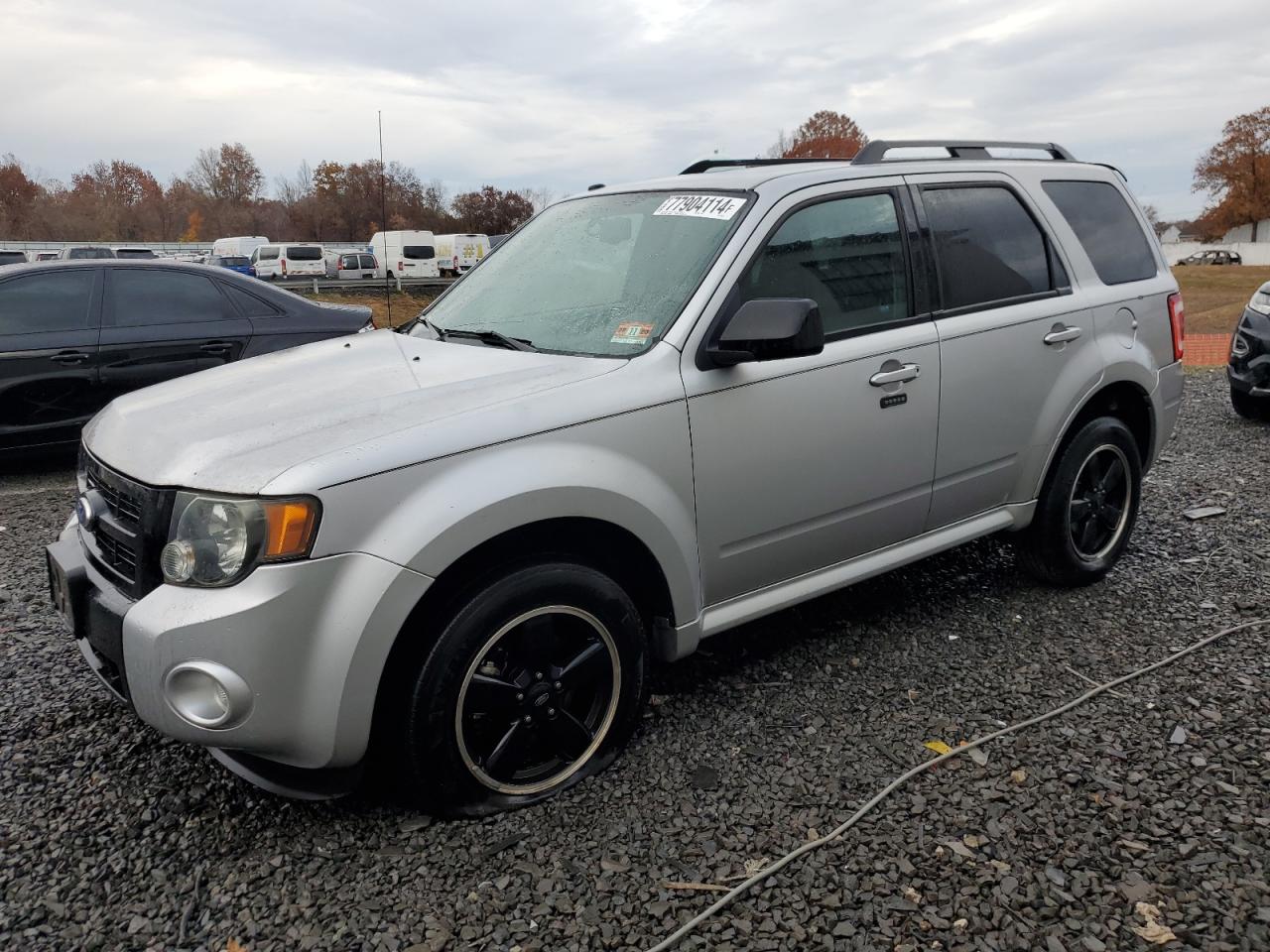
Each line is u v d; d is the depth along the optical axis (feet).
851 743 9.71
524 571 8.34
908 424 11.07
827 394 10.28
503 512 7.96
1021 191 12.95
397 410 8.38
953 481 11.82
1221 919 7.10
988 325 11.84
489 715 8.51
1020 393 12.24
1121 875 7.62
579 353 9.80
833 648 11.97
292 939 7.11
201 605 7.35
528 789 8.75
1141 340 13.88
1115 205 14.42
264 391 9.48
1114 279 13.79
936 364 11.25
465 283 12.57
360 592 7.47
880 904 7.37
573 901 7.48
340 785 8.13
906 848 8.02
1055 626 12.48
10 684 11.08
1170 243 315.58
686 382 9.30
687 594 9.50
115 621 7.88
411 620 7.99
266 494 7.31
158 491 7.79
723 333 9.27
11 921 7.27
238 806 8.74
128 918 7.32
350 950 7.00
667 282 10.07
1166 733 9.71
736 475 9.70
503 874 7.81
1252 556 14.82
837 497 10.62
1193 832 8.10
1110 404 13.73
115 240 237.66
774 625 12.71
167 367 21.80
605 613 8.87
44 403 20.56
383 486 7.61
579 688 8.99
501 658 8.48
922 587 13.94
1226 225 277.64
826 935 7.07
